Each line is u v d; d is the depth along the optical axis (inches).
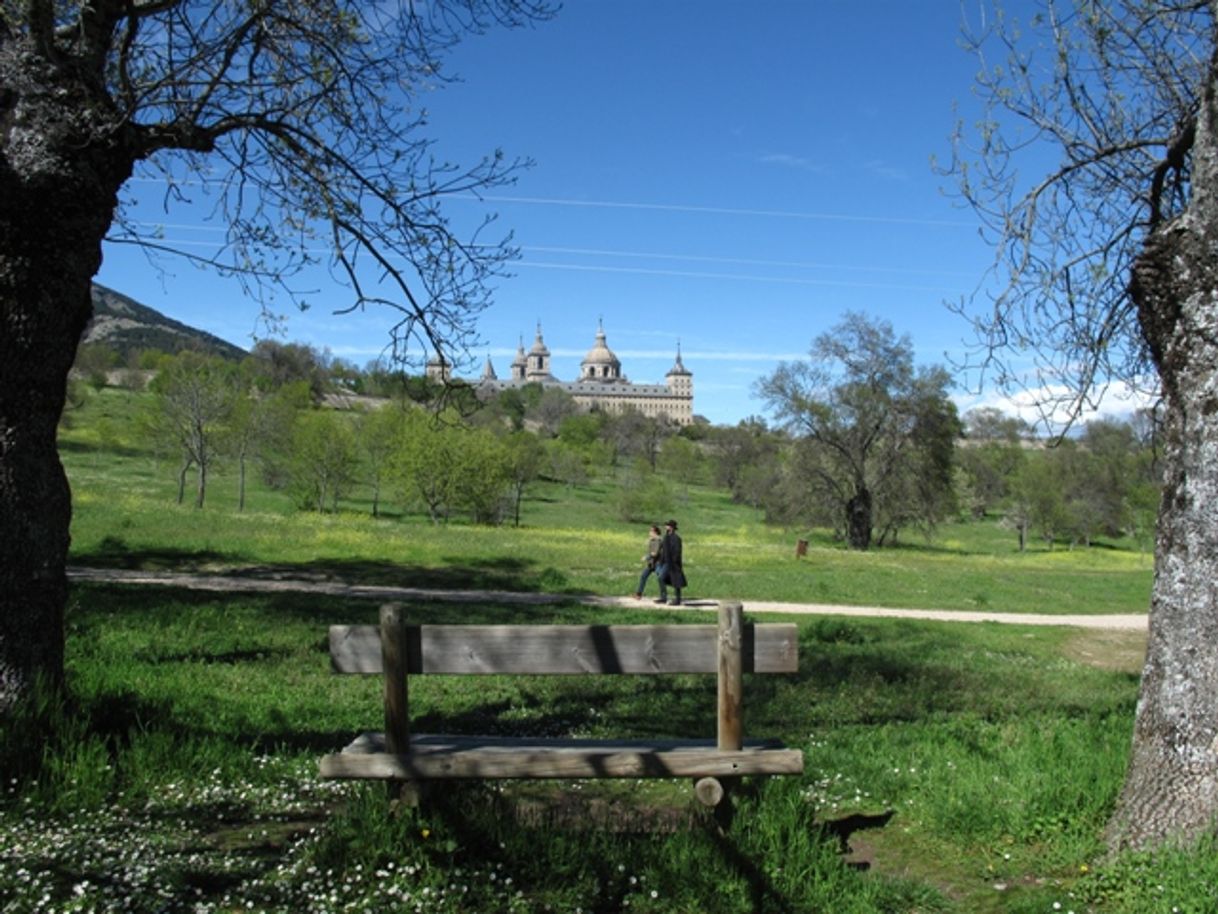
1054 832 201.8
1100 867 185.2
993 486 3147.1
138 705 258.8
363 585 838.5
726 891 174.9
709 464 3991.1
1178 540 191.2
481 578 923.4
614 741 209.2
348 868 174.7
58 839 179.9
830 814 220.8
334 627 195.0
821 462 2171.5
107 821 191.6
